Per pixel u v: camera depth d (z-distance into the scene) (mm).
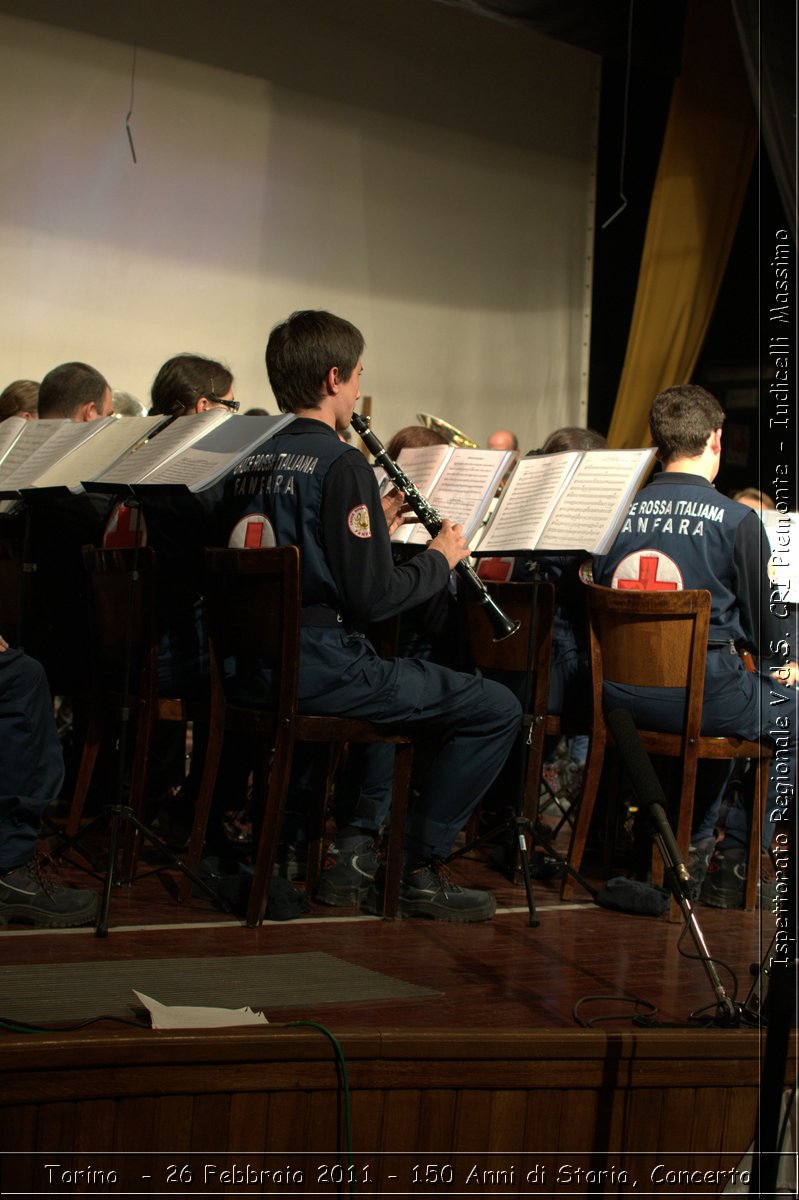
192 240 7828
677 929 3418
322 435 3309
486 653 4020
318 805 3596
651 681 3631
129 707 3146
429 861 3391
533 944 3152
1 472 3598
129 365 7672
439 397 8938
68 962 2660
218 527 3502
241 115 7945
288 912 3240
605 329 9570
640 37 8047
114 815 3066
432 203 8773
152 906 3262
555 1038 2287
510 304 9195
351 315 8516
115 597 3631
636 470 3439
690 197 8766
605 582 3939
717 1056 2361
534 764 3947
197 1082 2094
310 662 3168
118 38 7469
